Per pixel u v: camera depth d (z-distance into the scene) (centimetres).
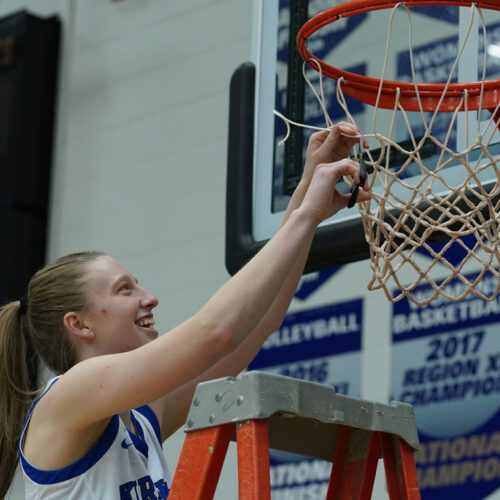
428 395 570
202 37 738
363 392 594
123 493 249
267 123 384
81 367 243
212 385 221
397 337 591
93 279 278
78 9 814
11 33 809
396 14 409
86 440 246
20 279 761
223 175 700
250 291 230
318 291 629
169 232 715
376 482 575
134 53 772
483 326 558
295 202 273
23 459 249
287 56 394
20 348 286
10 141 788
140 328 278
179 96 739
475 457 544
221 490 620
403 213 281
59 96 804
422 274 277
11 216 769
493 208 281
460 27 371
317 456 252
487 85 301
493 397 545
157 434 279
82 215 764
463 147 323
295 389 220
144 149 746
